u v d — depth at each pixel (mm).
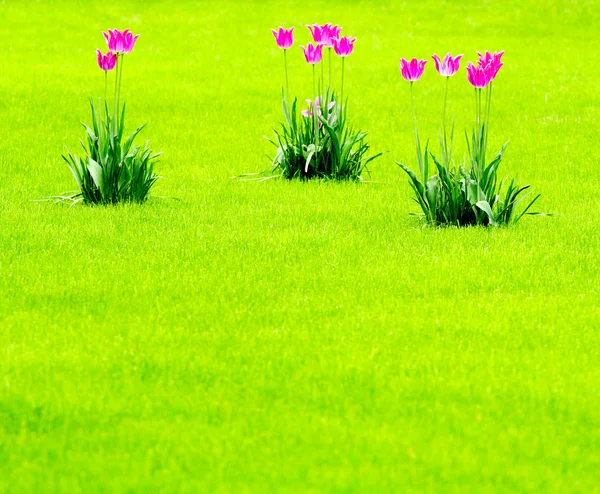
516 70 25641
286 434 5957
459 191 11500
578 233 11148
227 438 5891
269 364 7039
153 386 6695
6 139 17203
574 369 7047
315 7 36500
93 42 29281
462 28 33188
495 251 10211
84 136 17859
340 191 13617
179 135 18094
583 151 17047
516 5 36844
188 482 5348
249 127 18984
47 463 5578
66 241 10383
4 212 11742
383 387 6680
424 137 18422
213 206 12445
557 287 9117
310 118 14602
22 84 21938
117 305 8383
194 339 7586
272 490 5270
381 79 24312
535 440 5902
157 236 10711
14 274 9156
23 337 7535
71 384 6641
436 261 9773
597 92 22594
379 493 5250
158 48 28547
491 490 5301
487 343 7578
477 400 6500
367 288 8977
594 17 34938
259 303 8516
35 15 33250
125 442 5824
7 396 6414
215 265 9609
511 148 17406
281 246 10328
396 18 34781
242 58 27016
